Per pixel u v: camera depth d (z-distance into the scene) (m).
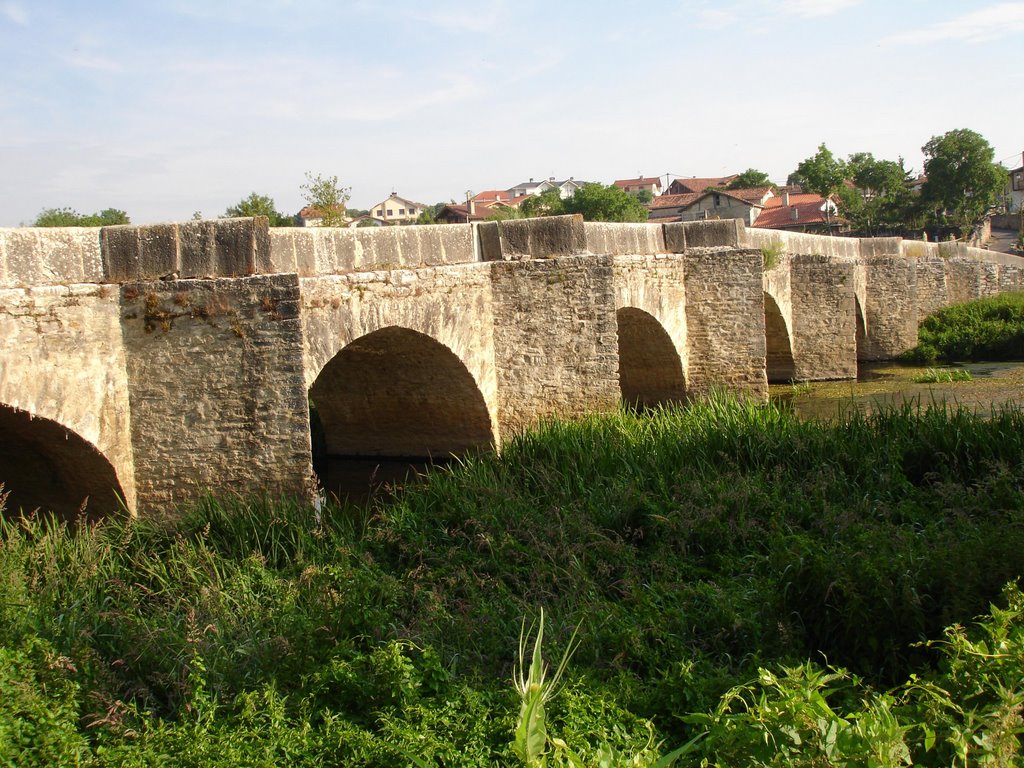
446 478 12.16
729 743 4.96
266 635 7.52
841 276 25.56
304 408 10.82
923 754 4.89
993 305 31.28
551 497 11.16
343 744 5.89
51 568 8.41
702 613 8.03
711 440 12.59
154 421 10.95
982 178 63.12
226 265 10.92
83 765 5.59
